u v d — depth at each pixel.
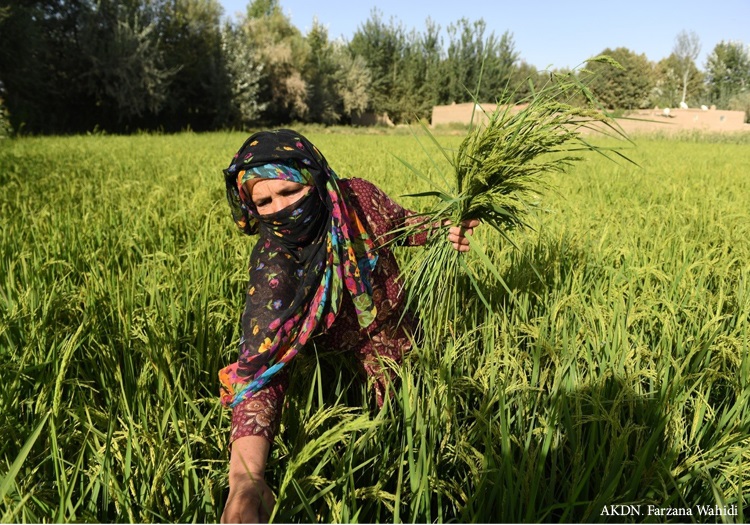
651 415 2.18
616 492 1.96
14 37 28.47
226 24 42.44
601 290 3.31
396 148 18.50
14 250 4.11
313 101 53.00
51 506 1.82
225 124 41.19
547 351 2.28
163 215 5.84
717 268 3.60
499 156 2.17
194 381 2.59
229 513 1.51
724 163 14.09
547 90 2.25
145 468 1.93
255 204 2.06
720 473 2.03
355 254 2.26
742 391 2.24
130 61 33.56
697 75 74.19
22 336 2.76
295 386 2.41
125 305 3.03
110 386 2.52
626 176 9.79
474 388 2.28
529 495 1.77
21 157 12.05
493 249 4.03
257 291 2.07
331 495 1.67
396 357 2.44
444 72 61.75
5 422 2.12
